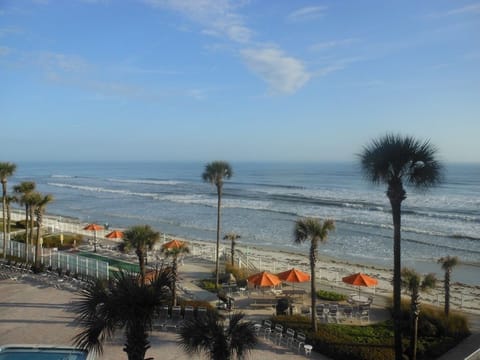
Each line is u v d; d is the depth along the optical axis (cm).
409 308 1764
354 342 1478
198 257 3025
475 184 12094
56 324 1616
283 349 1466
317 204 7631
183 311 1689
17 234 3584
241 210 6819
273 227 5197
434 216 6062
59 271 2300
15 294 2006
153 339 1486
